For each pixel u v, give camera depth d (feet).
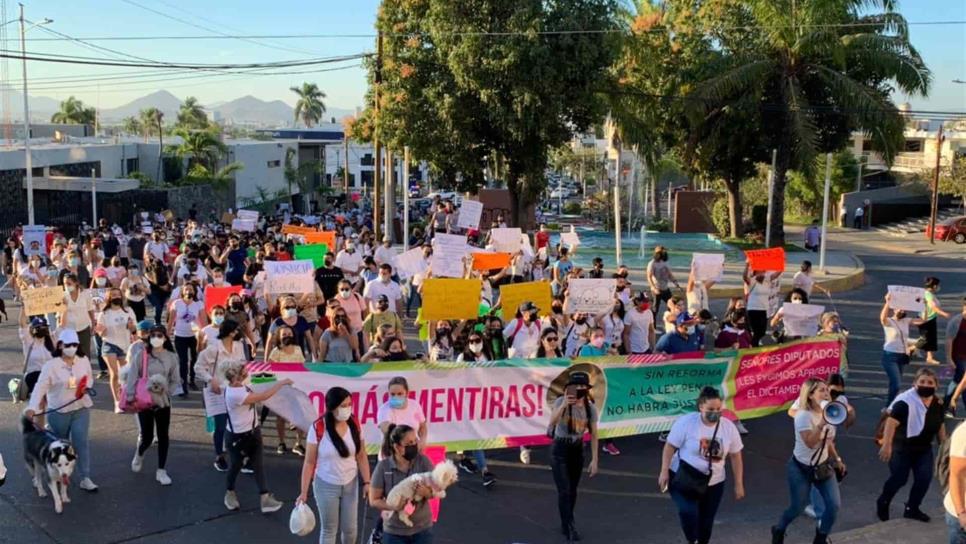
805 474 26.30
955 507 21.65
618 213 89.20
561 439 27.66
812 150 98.53
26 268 59.93
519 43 82.64
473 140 89.81
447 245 52.34
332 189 250.57
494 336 38.34
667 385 37.47
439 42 85.71
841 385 26.86
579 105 88.28
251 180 205.57
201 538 27.61
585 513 30.58
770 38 102.47
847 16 104.47
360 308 46.01
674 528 29.25
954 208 192.24
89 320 45.93
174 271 62.03
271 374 31.83
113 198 144.36
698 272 51.70
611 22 89.45
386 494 22.31
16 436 37.52
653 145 102.78
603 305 43.78
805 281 57.00
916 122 246.68
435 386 33.68
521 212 97.35
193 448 36.58
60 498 29.55
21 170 133.39
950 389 42.29
